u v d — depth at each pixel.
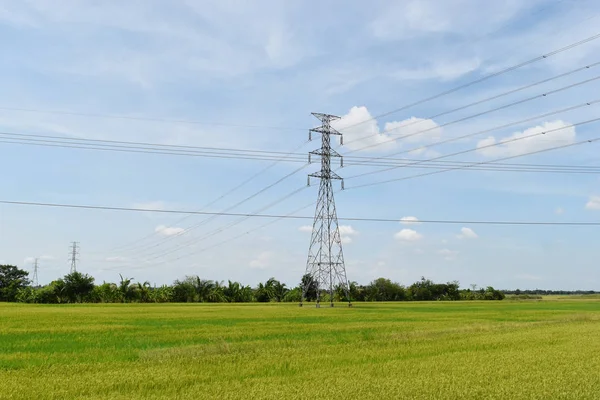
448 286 148.00
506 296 189.88
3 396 13.14
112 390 14.25
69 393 13.66
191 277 117.50
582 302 113.88
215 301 116.56
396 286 137.00
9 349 23.83
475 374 16.25
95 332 32.47
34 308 70.00
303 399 12.65
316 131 74.81
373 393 13.33
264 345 24.88
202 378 15.96
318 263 77.75
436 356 20.72
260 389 13.74
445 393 13.36
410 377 15.71
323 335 30.47
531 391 13.75
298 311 63.62
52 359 20.34
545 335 29.48
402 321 43.97
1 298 118.69
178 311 62.19
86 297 105.31
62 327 36.28
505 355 20.77
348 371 17.11
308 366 18.38
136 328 35.50
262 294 122.94
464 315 54.22
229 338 28.77
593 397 13.21
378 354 21.61
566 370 16.98
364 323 41.00
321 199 76.81
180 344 25.88
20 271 128.88
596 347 23.58
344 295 117.94
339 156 72.06
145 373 16.66
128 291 108.31
